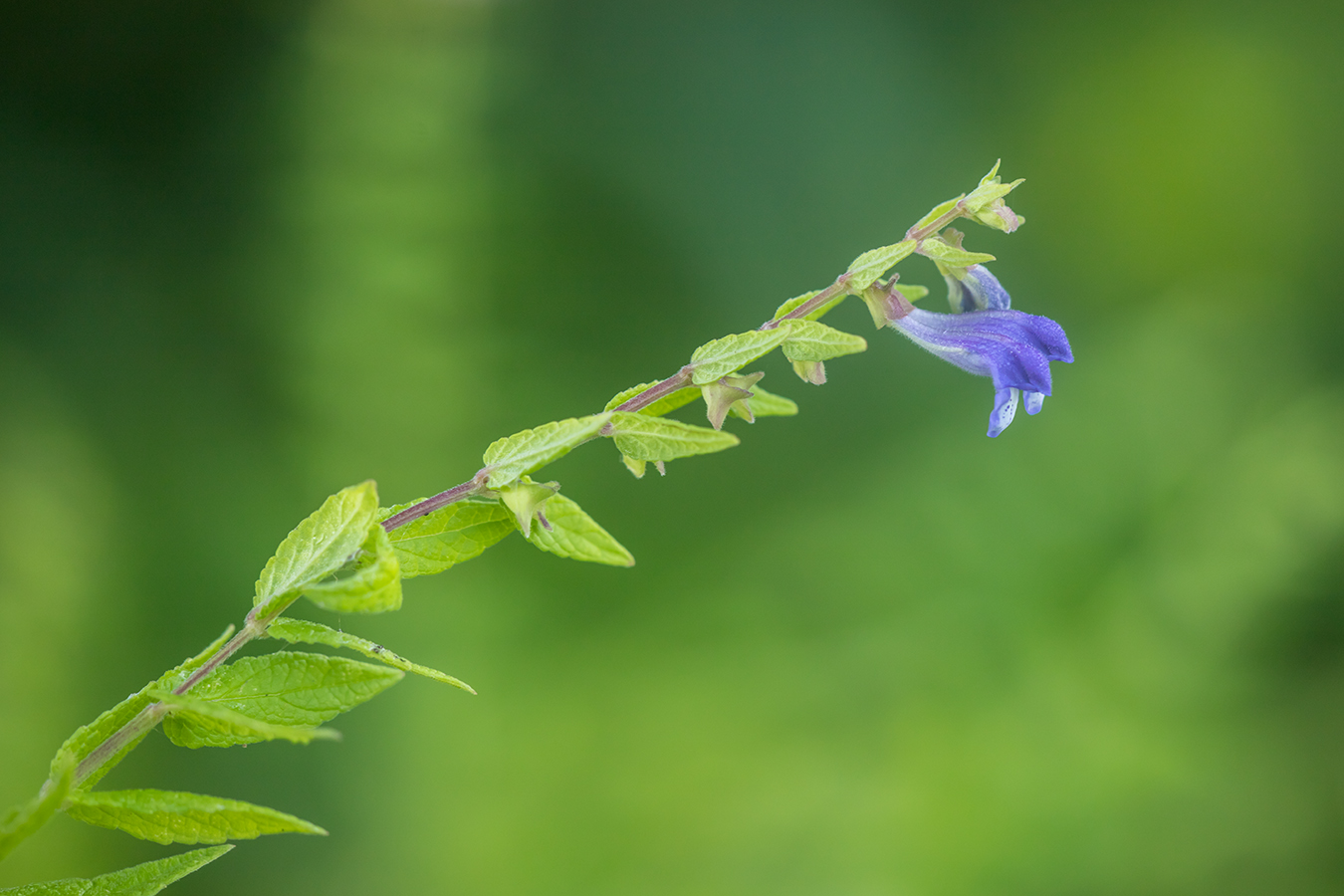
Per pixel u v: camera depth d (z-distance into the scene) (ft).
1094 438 6.39
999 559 6.05
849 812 5.31
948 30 8.74
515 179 7.50
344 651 5.61
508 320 7.14
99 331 6.42
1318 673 5.65
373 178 7.03
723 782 5.47
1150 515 6.06
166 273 6.77
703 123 8.23
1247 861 5.14
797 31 8.52
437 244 7.04
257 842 5.00
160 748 5.00
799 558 6.49
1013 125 8.62
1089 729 5.41
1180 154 8.37
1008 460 6.50
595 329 7.39
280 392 6.57
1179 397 6.43
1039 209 8.41
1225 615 5.57
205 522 5.98
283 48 7.36
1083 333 7.84
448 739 5.56
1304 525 5.64
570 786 5.48
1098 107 8.57
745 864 5.13
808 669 5.97
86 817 1.65
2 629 4.77
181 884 4.77
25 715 4.66
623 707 5.87
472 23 7.80
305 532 1.68
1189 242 8.20
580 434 1.71
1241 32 8.54
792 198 8.25
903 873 5.08
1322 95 8.34
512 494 1.71
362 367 6.55
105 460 5.92
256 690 1.67
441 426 6.61
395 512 1.70
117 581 5.47
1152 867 5.07
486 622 6.09
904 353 7.62
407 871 5.08
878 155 8.46
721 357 1.73
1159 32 8.61
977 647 5.81
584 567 6.49
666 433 1.71
